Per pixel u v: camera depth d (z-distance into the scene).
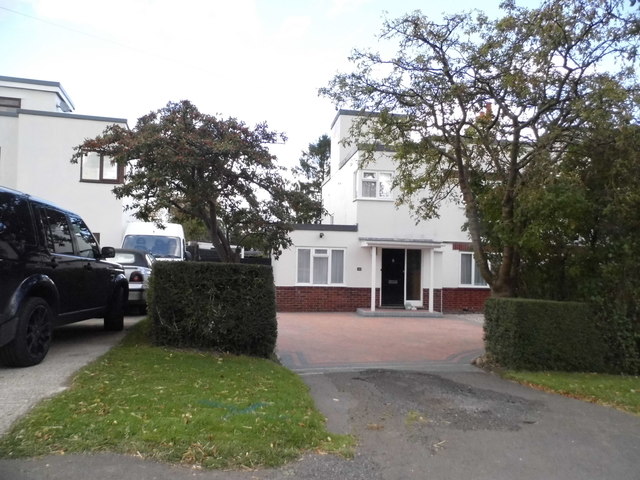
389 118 10.41
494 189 10.96
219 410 5.43
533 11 9.02
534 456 5.20
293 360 10.05
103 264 8.95
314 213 10.58
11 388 5.66
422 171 15.34
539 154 9.34
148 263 12.81
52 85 22.88
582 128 9.27
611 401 7.36
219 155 8.73
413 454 5.11
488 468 4.85
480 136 10.72
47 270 6.87
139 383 6.12
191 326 8.52
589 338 9.52
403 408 6.68
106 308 9.09
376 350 11.48
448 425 6.05
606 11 8.71
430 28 9.58
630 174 9.21
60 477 3.97
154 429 4.75
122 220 20.06
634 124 8.73
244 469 4.40
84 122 19.92
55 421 4.75
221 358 8.14
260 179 9.57
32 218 6.81
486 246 11.62
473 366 9.91
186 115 8.90
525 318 9.35
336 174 24.61
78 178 19.80
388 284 20.61
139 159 8.58
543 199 8.98
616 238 9.66
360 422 6.04
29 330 6.54
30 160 19.56
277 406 5.91
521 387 8.23
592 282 9.71
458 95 9.77
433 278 19.94
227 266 8.73
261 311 8.84
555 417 6.59
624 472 4.88
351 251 20.41
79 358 7.21
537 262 10.70
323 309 20.20
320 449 5.02
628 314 9.78
